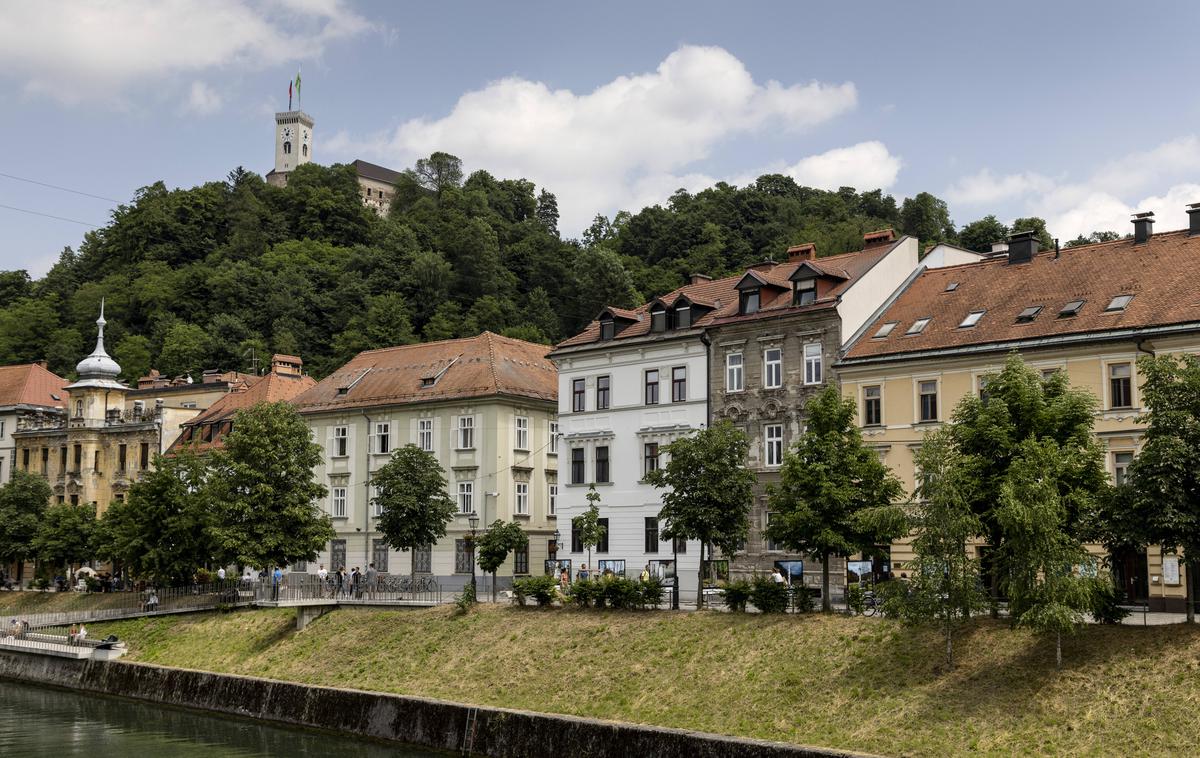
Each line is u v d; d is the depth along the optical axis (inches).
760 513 2359.7
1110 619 1485.0
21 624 2844.5
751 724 1519.4
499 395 2933.1
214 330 5625.0
